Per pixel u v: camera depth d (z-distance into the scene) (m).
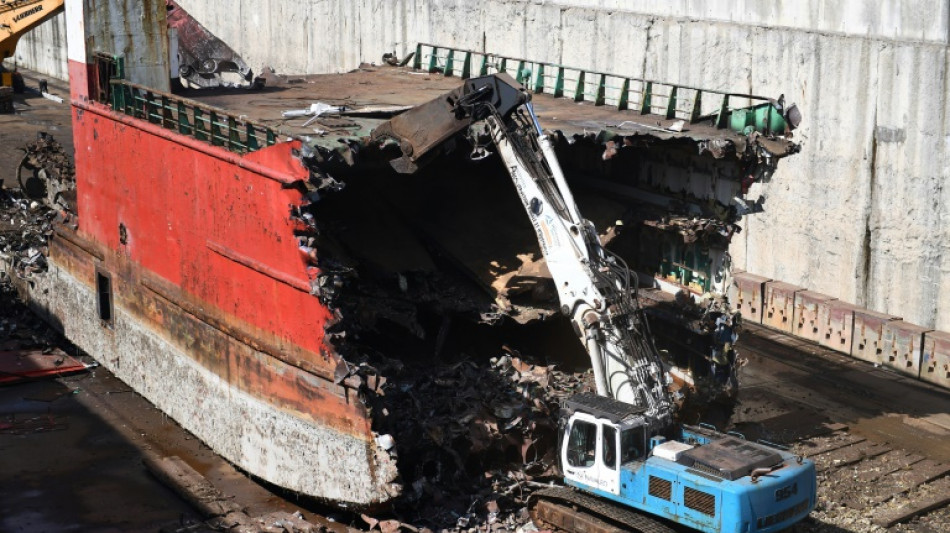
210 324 19.09
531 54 34.34
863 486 18.58
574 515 16.20
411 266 20.14
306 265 16.44
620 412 15.88
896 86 24.27
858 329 24.77
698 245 20.19
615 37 31.20
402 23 39.94
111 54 21.91
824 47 25.77
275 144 16.75
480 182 23.05
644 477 15.28
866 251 25.44
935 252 23.95
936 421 21.44
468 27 36.78
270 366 17.69
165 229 20.17
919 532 17.09
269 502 17.89
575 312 16.81
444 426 17.47
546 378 19.22
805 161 26.64
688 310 19.94
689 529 15.38
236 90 24.02
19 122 45.94
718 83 28.48
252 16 49.44
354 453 16.30
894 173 24.58
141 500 17.62
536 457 18.08
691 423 19.66
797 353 25.17
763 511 14.42
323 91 24.14
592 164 22.28
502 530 16.56
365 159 17.61
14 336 25.03
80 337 24.16
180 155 19.31
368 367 16.23
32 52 62.47
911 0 24.17
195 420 20.05
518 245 21.06
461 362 19.41
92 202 22.86
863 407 22.12
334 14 43.75
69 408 21.38
